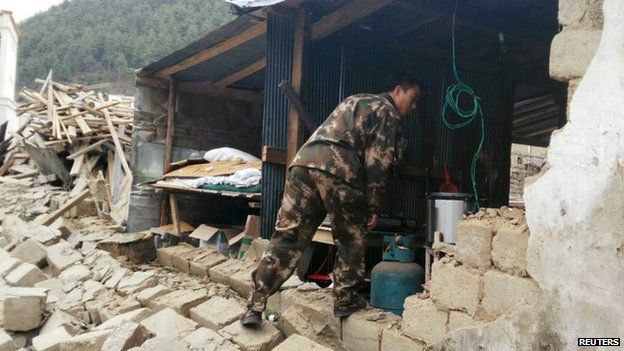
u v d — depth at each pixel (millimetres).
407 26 6160
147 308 4395
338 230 3475
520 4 5512
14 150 13945
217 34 6758
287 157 5656
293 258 3455
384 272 3984
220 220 9016
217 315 3795
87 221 9766
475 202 4105
